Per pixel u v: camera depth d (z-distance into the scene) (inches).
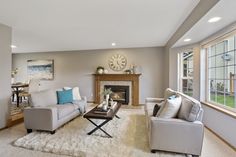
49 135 109.5
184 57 176.9
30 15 105.7
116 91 230.5
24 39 173.3
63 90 158.6
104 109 122.1
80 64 246.8
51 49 239.9
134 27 132.7
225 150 91.6
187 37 130.3
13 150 89.4
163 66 220.1
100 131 118.3
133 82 223.6
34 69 264.8
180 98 99.1
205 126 134.6
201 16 85.9
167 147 84.7
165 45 211.5
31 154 85.1
